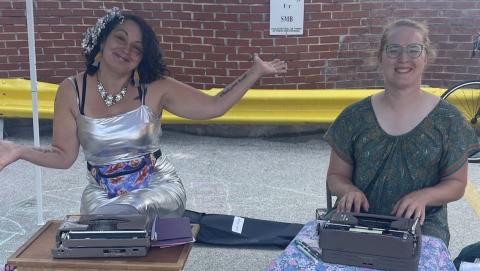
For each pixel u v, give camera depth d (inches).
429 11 227.6
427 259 79.7
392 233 77.1
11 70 229.9
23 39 227.6
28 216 156.3
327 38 224.4
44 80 232.1
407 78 92.0
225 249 139.6
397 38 92.2
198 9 219.5
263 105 219.6
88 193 110.4
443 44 232.2
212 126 229.6
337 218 83.5
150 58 110.7
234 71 224.1
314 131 231.0
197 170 193.6
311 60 225.6
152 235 89.0
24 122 233.3
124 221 88.4
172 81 115.3
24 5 224.4
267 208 163.6
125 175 110.4
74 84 109.6
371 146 96.3
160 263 82.6
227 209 162.7
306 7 218.7
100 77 110.3
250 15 216.7
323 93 219.3
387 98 96.3
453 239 144.0
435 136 93.5
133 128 109.0
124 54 106.3
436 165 95.3
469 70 234.1
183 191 114.2
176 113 116.2
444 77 236.8
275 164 200.1
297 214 159.8
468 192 176.1
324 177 187.9
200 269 130.1
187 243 89.4
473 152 96.0
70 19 227.0
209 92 219.9
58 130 108.8
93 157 110.2
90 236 84.0
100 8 225.9
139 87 111.4
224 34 220.2
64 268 82.9
